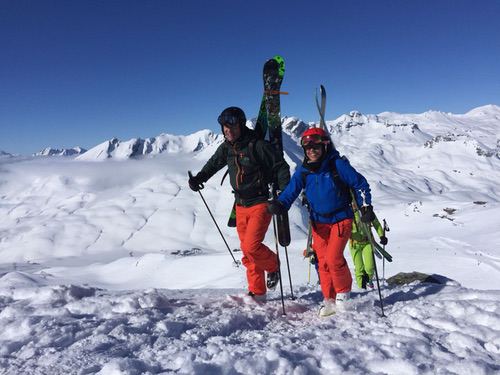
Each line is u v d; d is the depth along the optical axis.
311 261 5.16
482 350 3.16
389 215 98.25
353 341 3.36
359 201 4.34
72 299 4.94
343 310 4.49
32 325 3.74
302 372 2.77
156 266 60.25
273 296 5.70
